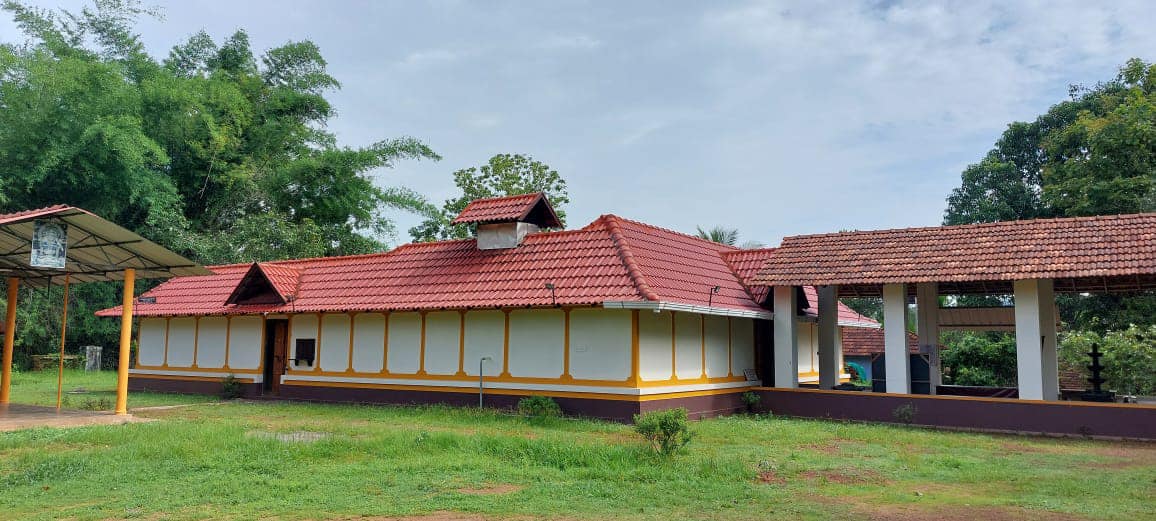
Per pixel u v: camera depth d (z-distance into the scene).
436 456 11.28
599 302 15.73
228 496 8.66
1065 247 16.36
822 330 20.58
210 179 39.19
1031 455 12.69
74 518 7.68
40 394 21.98
